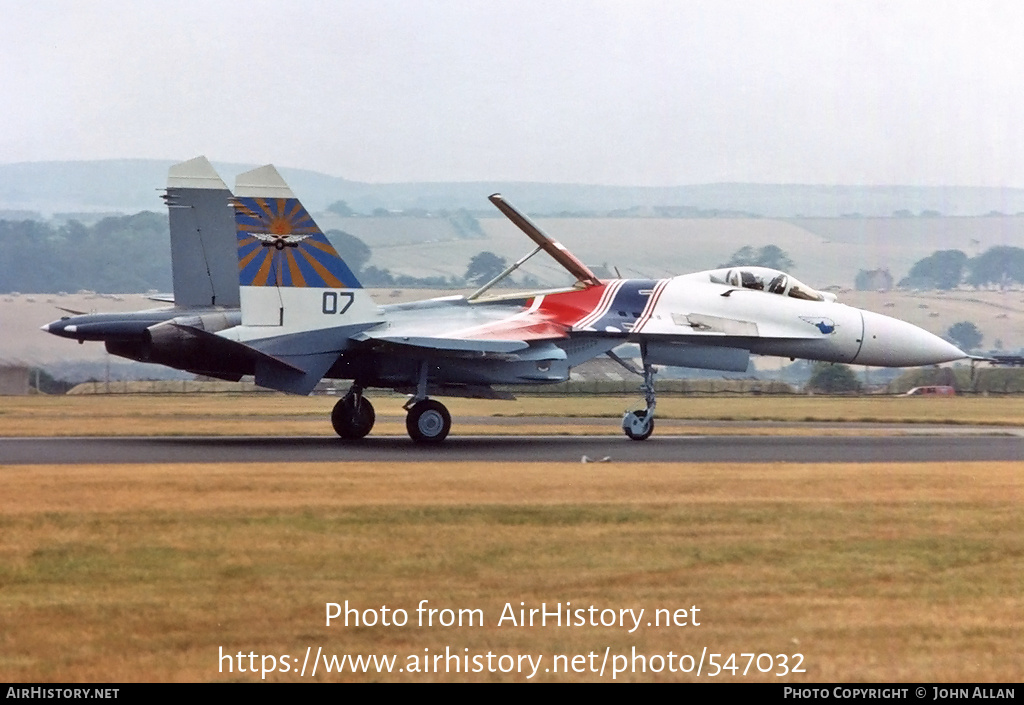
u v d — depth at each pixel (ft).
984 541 128.57
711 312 265.75
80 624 97.35
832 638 96.02
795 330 270.46
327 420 318.45
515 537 127.13
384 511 140.05
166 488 156.87
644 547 123.54
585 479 172.86
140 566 113.39
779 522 137.59
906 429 305.32
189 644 93.76
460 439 251.60
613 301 263.70
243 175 231.30
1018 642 95.09
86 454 204.74
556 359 247.09
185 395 530.27
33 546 120.57
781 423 328.29
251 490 155.74
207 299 272.72
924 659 91.56
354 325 237.66
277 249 233.35
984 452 229.04
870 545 126.21
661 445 241.14
